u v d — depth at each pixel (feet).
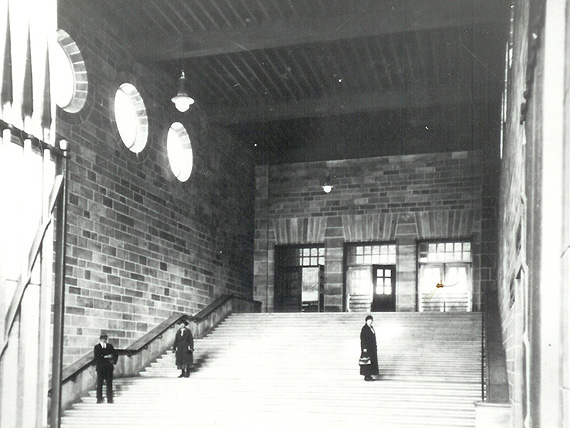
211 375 59.41
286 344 64.44
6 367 19.88
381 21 56.44
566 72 18.38
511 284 41.06
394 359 59.57
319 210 90.27
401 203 87.35
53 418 21.33
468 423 44.16
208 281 77.56
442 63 66.23
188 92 73.31
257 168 92.89
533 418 21.71
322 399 49.21
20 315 20.21
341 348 62.08
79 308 53.26
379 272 88.63
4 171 19.58
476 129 82.38
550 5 19.72
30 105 20.98
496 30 56.75
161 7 58.34
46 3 22.04
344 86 73.05
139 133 64.64
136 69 63.77
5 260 19.57
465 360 57.93
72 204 53.06
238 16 59.06
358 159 89.76
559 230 20.06
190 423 46.93
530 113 24.80
